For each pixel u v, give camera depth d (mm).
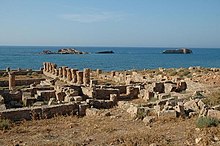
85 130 16328
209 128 14477
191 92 29266
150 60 154125
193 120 17172
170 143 12875
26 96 26562
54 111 20359
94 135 15164
